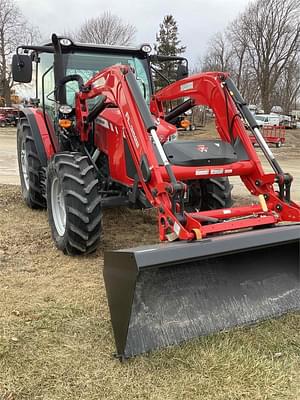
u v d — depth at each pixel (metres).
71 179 4.41
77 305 3.64
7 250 4.82
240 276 3.48
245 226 3.49
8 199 7.02
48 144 5.69
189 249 2.97
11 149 16.08
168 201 3.39
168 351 3.02
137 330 3.01
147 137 3.64
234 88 4.28
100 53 5.49
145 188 3.66
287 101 60.38
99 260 4.62
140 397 2.61
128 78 3.86
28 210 6.42
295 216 3.70
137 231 5.58
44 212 6.34
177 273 3.23
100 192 4.87
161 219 3.42
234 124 4.23
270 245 3.30
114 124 4.57
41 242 5.08
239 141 4.20
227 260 3.44
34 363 2.87
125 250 2.89
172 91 4.95
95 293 3.87
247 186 4.13
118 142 4.51
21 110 6.36
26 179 6.72
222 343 3.12
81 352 3.00
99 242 4.72
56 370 2.81
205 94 4.52
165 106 5.42
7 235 5.29
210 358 2.96
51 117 5.66
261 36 54.66
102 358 2.95
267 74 54.84
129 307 2.84
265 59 54.62
